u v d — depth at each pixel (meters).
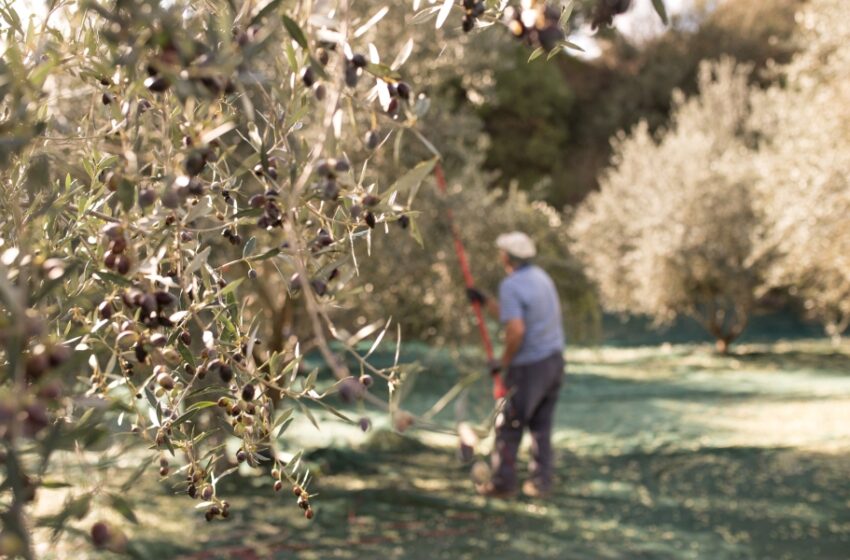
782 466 7.16
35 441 0.63
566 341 10.53
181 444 1.08
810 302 14.69
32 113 0.73
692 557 4.72
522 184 28.86
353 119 0.94
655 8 0.79
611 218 19.42
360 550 4.78
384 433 7.90
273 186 0.91
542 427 6.18
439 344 7.26
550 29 0.78
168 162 0.89
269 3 0.72
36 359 0.60
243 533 4.84
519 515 5.63
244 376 1.06
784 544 4.95
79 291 0.98
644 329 23.86
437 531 5.22
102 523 0.65
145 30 0.67
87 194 1.01
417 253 6.60
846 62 11.66
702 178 18.34
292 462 1.11
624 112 32.16
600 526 5.37
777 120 19.36
